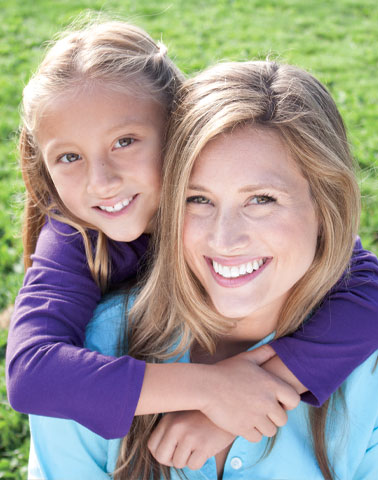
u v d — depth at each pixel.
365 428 1.96
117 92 2.07
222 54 8.43
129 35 2.30
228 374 1.81
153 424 1.95
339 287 2.02
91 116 2.04
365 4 10.67
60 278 2.10
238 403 1.77
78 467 1.94
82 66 2.08
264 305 1.77
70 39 2.21
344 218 1.84
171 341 2.00
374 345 1.91
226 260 1.69
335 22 9.97
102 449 1.95
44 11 10.09
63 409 1.77
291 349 1.89
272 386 1.80
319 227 1.82
